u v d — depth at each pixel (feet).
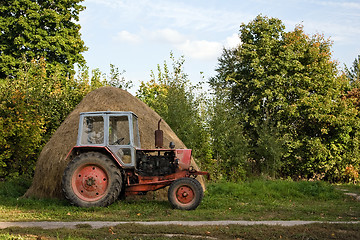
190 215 28.60
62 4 87.30
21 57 78.69
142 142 40.96
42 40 81.20
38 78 60.90
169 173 33.99
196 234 21.27
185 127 58.39
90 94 44.78
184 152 34.47
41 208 31.99
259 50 85.30
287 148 75.25
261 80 82.64
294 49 82.48
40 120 52.70
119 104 43.24
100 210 30.68
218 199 38.60
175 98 60.08
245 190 42.88
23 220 25.76
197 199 31.40
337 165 76.89
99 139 33.76
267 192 42.91
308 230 22.27
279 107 81.61
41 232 21.04
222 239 20.25
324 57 82.12
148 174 33.96
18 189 43.39
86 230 21.68
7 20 80.12
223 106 66.13
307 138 77.97
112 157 33.55
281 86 81.00
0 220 25.70
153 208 31.76
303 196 43.32
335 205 37.70
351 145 77.25
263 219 27.58
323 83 80.59
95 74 70.13
